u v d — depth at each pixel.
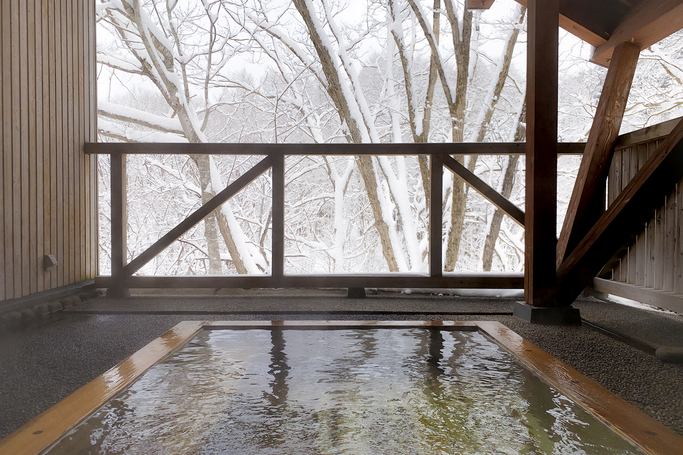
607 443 1.28
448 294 4.12
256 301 3.73
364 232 10.88
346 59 8.71
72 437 1.31
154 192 10.32
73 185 3.81
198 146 3.95
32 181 3.22
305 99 9.83
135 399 1.59
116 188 3.97
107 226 10.16
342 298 3.90
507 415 1.47
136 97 10.84
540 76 2.98
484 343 2.39
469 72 9.36
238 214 9.98
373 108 10.07
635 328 2.82
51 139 3.47
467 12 8.28
